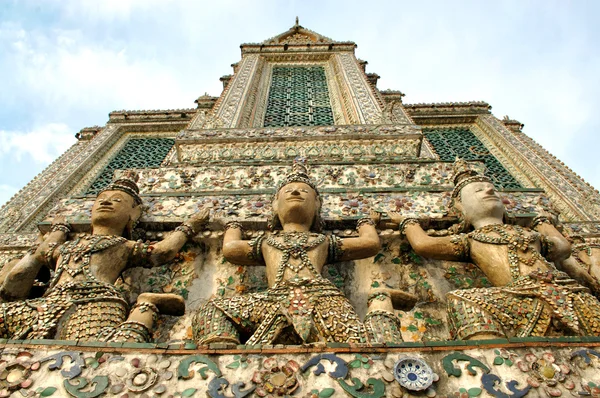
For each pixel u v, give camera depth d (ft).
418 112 59.67
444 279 19.85
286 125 43.88
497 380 11.67
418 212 21.66
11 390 11.51
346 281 19.66
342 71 53.31
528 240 17.29
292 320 14.71
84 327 14.97
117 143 56.18
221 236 20.66
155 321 15.94
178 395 11.35
